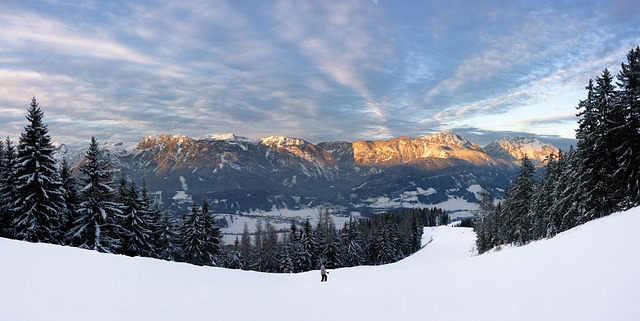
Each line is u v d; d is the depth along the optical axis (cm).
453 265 2441
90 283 1612
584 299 969
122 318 1188
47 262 1845
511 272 1611
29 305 1166
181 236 5188
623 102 3306
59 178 3484
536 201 5325
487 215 7675
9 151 3522
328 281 2616
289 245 7294
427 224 18500
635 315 780
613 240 1684
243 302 1639
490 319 1023
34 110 3331
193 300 1595
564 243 2117
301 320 1303
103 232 3644
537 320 930
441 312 1188
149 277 2041
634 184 3300
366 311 1363
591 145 3472
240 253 7238
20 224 3162
